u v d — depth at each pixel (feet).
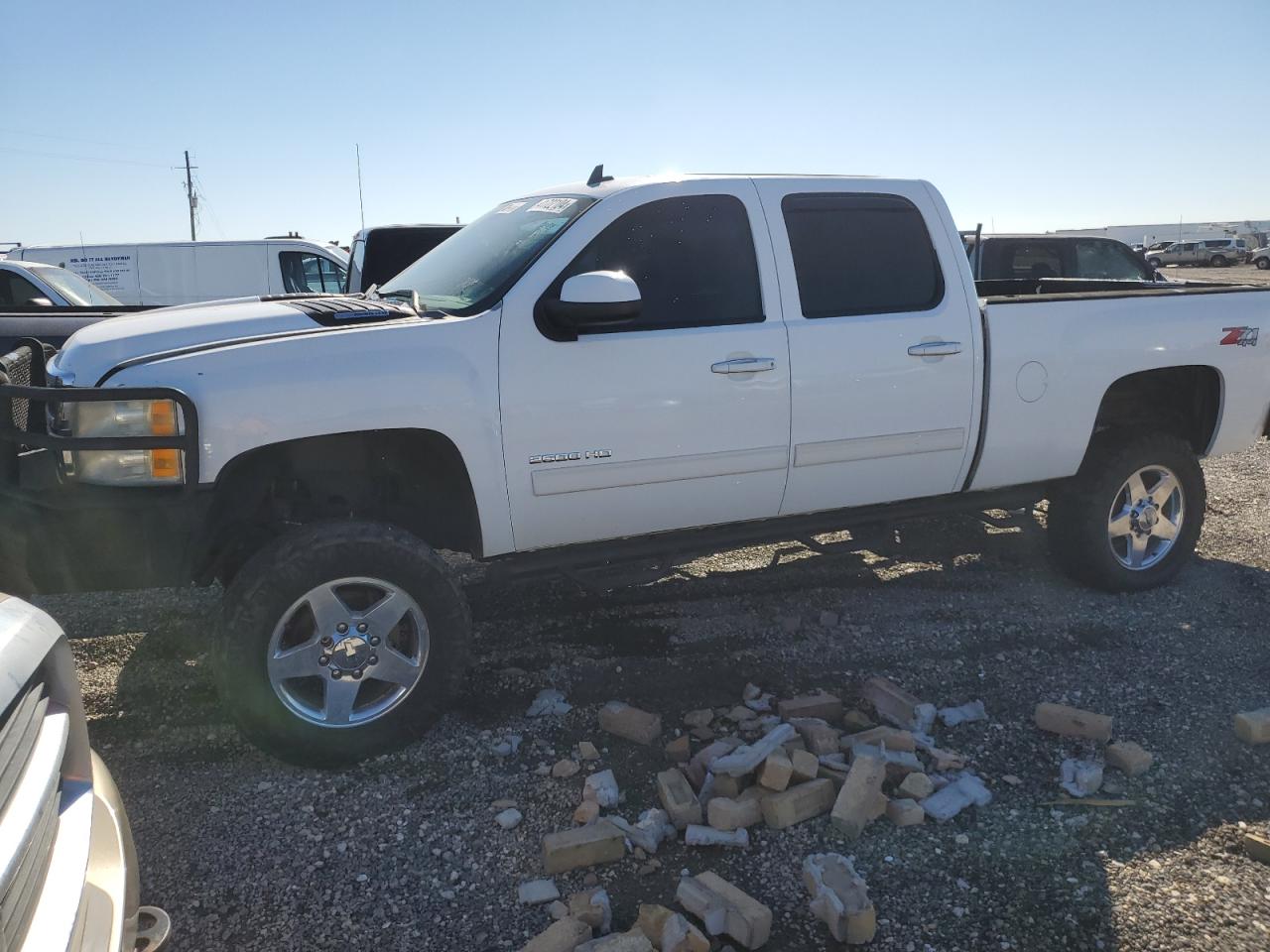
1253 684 13.60
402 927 9.02
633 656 14.55
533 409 12.43
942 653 14.66
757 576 17.69
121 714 12.90
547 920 9.11
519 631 15.44
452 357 12.00
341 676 11.52
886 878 9.62
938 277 14.99
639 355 12.90
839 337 14.02
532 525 12.83
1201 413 17.52
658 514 13.52
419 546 11.69
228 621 10.97
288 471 12.36
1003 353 15.12
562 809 10.82
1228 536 20.04
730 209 13.84
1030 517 17.47
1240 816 10.61
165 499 10.82
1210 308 16.85
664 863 9.93
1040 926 8.92
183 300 46.16
